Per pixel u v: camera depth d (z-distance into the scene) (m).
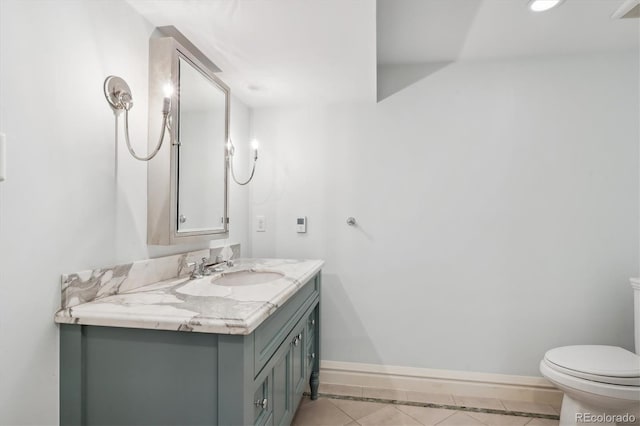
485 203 2.07
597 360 1.57
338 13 1.25
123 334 0.95
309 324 1.81
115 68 1.16
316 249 2.26
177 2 1.19
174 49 1.30
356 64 1.69
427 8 1.56
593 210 1.97
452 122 2.11
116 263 1.16
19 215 0.85
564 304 2.00
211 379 0.90
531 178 2.03
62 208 0.97
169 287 1.24
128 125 1.21
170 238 1.29
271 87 1.98
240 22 1.32
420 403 1.97
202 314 0.92
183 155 1.39
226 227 1.79
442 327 2.11
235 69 1.75
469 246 2.09
